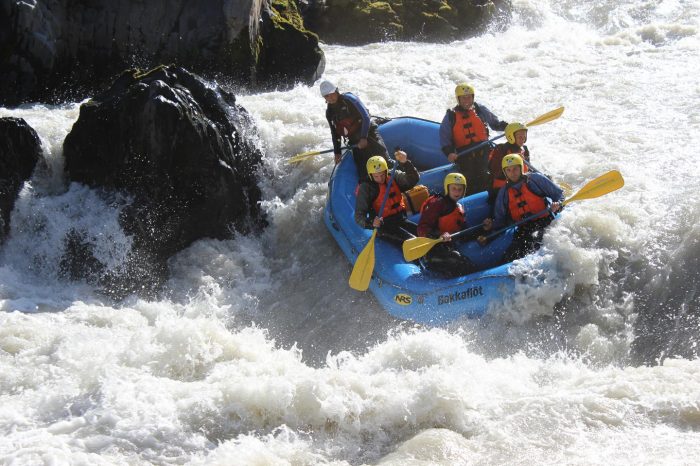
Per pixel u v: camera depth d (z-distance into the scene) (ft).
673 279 35.70
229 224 43.83
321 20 79.71
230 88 63.05
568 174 43.70
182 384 30.73
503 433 26.78
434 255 37.70
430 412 27.96
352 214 41.34
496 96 58.03
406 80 63.41
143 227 42.01
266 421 28.27
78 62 60.64
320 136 48.52
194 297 41.01
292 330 38.99
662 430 26.09
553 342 34.91
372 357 33.50
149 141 42.04
